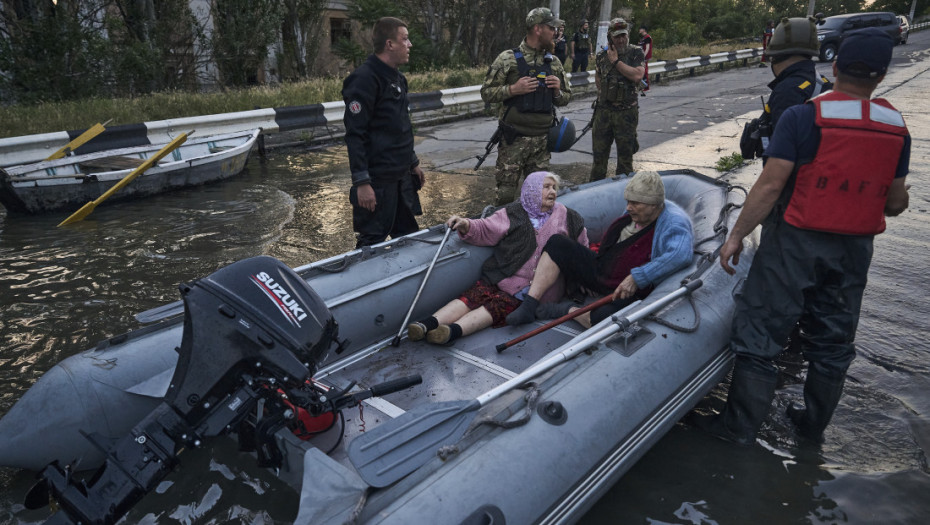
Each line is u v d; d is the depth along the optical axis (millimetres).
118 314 3795
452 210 6059
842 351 2502
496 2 19828
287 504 2287
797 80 3492
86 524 1678
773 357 2510
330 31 18500
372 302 3098
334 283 3021
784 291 2406
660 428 2414
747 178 6812
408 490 1737
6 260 4668
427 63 18609
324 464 1838
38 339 3490
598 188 4598
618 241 3418
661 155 8305
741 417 2617
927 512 2238
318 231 5434
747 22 37406
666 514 2264
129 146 7430
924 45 26312
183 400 1768
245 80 13961
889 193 2395
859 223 2236
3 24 10203
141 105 9391
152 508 2262
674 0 35156
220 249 4941
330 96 11367
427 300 3361
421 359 3066
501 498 1814
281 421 1857
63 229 5410
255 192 6770
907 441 2625
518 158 5090
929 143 8188
